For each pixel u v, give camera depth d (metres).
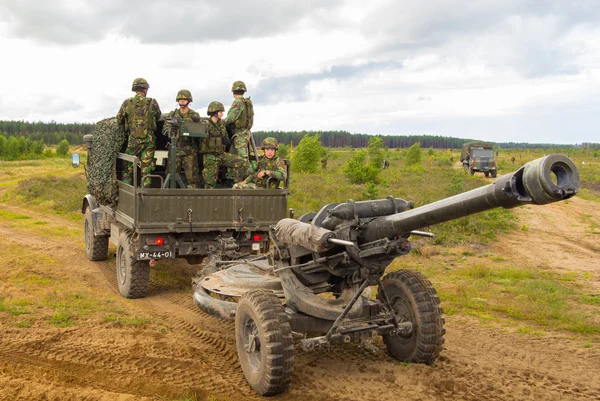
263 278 5.76
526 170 3.16
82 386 4.66
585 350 5.96
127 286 7.67
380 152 43.31
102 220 9.44
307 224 4.79
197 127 8.28
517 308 7.46
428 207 3.94
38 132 178.00
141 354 5.45
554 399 4.63
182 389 4.60
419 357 5.11
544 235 15.02
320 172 39.19
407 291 5.13
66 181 26.83
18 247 11.33
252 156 9.45
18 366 5.05
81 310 6.98
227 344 5.89
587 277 10.00
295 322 4.86
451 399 4.54
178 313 7.11
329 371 5.12
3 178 34.78
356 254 4.41
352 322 4.90
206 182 8.72
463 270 9.95
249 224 7.81
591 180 36.19
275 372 4.36
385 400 4.48
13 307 6.90
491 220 15.88
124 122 8.31
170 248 7.49
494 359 5.60
